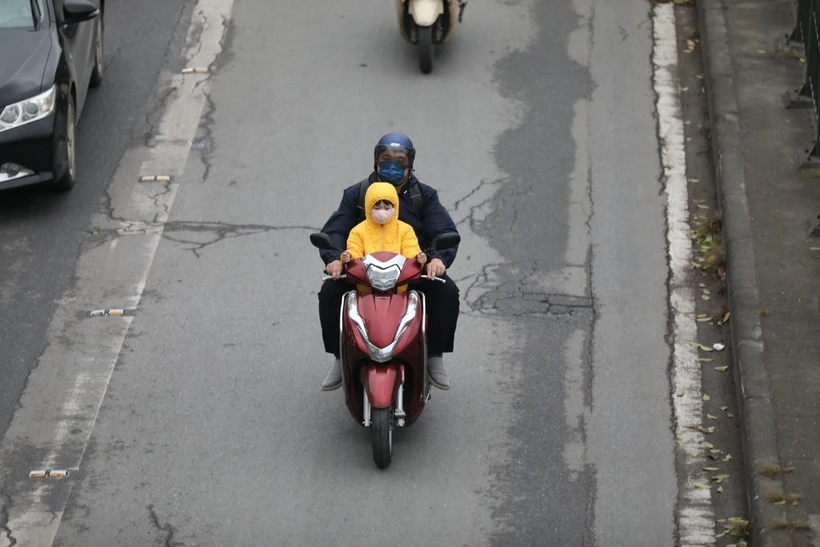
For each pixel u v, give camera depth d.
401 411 10.98
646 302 13.74
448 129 17.09
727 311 13.51
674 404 12.23
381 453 10.92
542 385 12.48
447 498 11.02
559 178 16.05
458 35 19.69
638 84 18.33
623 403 12.23
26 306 13.68
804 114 16.70
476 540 10.56
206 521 10.79
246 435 11.83
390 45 19.44
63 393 12.38
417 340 10.76
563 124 17.27
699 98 18.02
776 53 18.31
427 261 10.85
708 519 10.81
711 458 11.52
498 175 16.08
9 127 14.82
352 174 16.12
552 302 13.73
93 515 10.88
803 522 10.21
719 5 19.91
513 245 14.70
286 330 13.31
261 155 16.53
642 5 20.67
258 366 12.77
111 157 16.52
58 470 11.39
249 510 10.91
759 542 10.12
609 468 11.40
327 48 19.30
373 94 17.98
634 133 17.09
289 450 11.63
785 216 14.56
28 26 15.88
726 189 15.12
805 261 13.75
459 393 12.35
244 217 15.27
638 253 14.58
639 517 10.84
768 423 11.34
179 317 13.50
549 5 20.66
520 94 18.00
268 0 20.80
